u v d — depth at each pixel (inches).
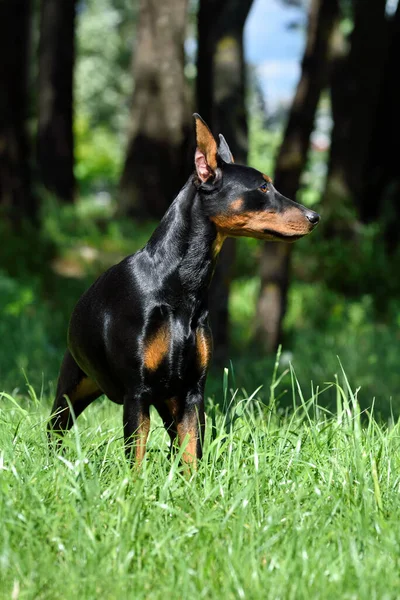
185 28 759.1
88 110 1946.4
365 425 311.9
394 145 799.1
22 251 632.4
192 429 222.4
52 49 841.5
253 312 631.8
